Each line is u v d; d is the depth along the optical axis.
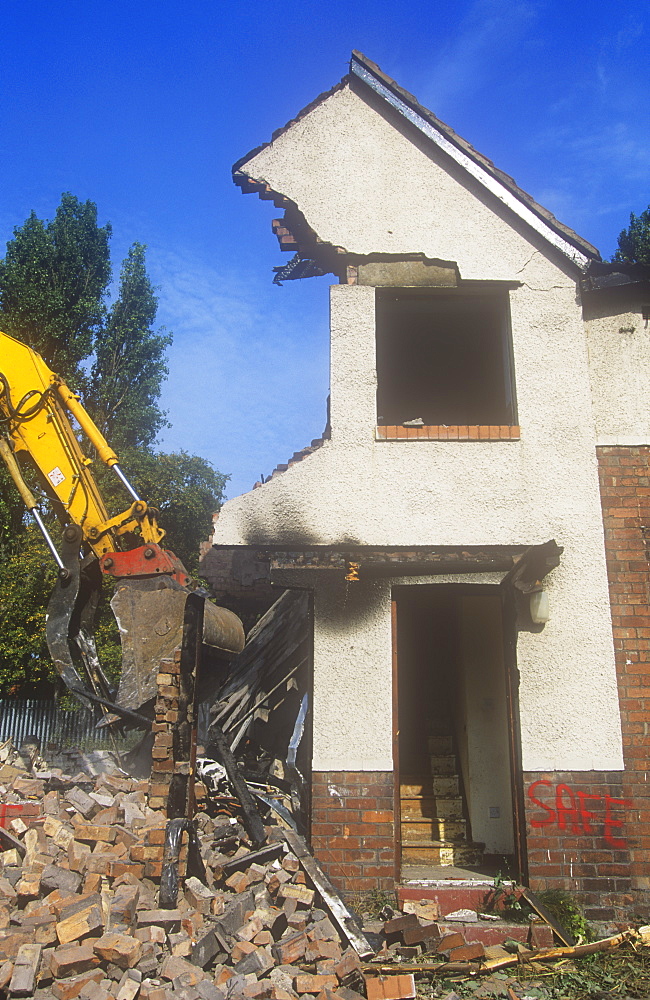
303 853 5.80
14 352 6.83
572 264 7.34
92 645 6.44
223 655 6.14
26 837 5.34
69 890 4.77
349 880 6.17
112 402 23.86
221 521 6.87
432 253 7.37
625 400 7.15
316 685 6.57
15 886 4.91
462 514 6.86
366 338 7.24
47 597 16.00
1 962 4.19
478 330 8.95
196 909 4.83
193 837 5.34
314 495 6.91
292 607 8.86
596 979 5.14
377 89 7.65
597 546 6.80
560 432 7.04
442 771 8.25
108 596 15.90
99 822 5.45
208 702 8.41
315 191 7.52
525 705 6.49
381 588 6.75
